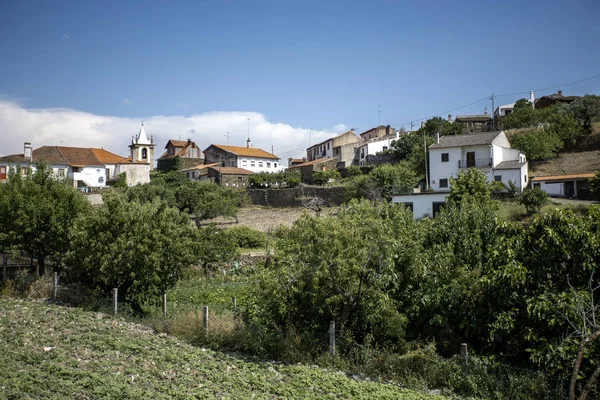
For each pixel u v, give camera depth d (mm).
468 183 30016
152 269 16859
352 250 12102
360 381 10727
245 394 8852
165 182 61625
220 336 13055
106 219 16969
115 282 17312
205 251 25969
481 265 13438
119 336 12156
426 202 35281
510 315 11188
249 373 10398
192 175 80062
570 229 11008
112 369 9352
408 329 13242
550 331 10773
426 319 13023
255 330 13453
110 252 16469
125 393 7961
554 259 11391
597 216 11398
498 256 12203
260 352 12523
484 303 12070
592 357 9750
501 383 10406
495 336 11391
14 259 23609
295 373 10773
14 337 11016
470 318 12219
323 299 12867
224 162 85375
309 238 12586
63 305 16469
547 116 61062
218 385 9211
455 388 10742
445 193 34531
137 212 17484
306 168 67188
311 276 12383
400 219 16641
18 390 7445
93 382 8305
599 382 9758
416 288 13531
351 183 47844
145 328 14000
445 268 13281
